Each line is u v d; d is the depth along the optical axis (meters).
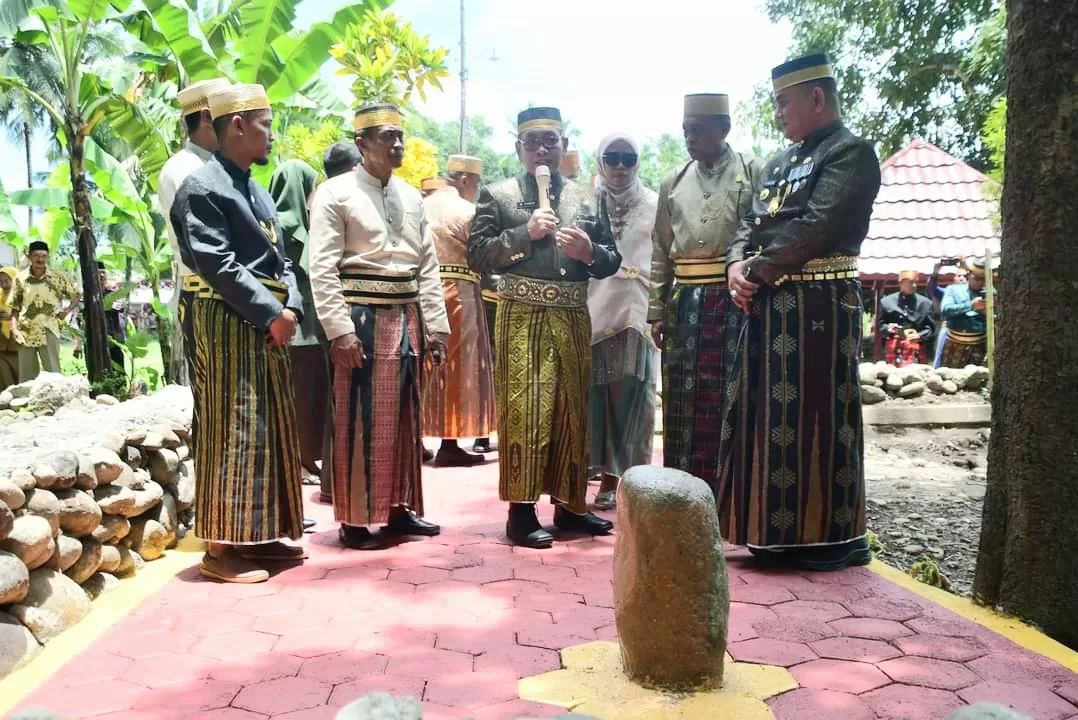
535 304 4.20
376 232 4.20
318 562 3.98
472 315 6.19
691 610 2.60
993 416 3.38
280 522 3.82
